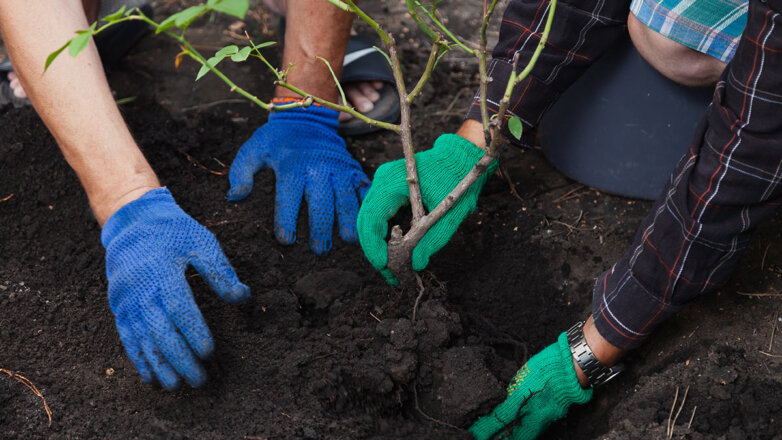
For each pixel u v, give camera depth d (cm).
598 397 169
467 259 199
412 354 161
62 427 142
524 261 198
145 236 147
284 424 147
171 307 141
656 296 142
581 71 181
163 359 143
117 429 143
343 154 198
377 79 229
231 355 160
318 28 188
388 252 164
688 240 132
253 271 183
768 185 123
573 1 169
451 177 172
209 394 153
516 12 176
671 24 161
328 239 188
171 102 239
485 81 133
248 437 143
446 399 158
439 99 249
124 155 156
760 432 137
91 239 188
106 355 160
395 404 161
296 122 199
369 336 167
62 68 149
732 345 154
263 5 291
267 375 158
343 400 158
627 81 187
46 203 195
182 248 149
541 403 159
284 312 172
